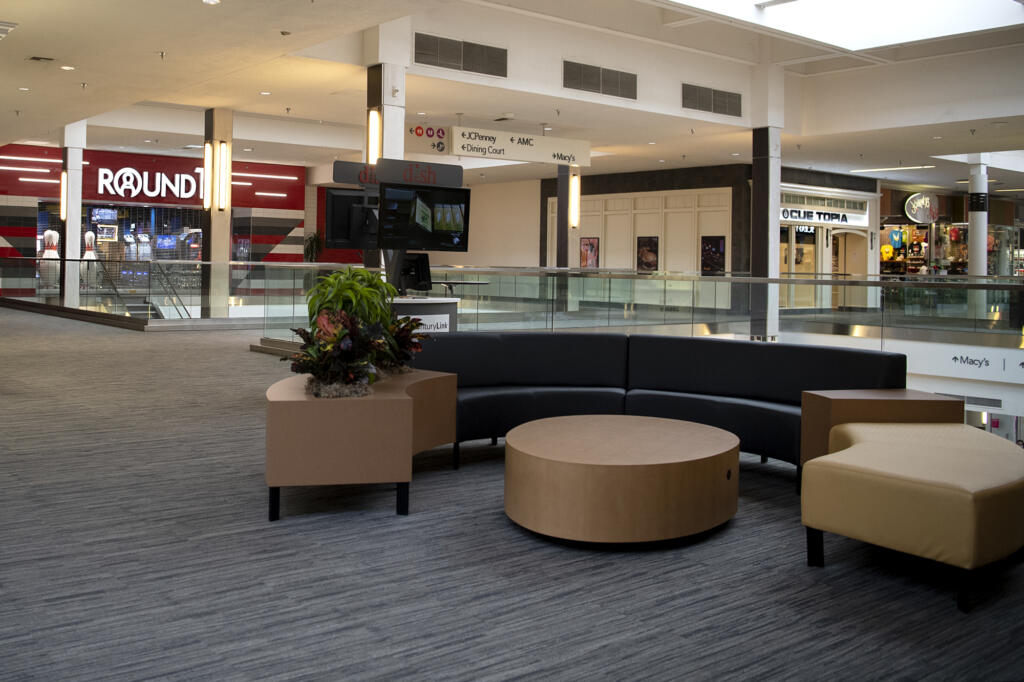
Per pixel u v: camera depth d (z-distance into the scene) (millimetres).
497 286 11500
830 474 3646
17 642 2988
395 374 5211
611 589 3543
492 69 13047
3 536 4082
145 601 3355
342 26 9523
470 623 3193
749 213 21328
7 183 21656
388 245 7590
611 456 4105
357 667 2840
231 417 7008
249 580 3586
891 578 3682
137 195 22766
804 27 13281
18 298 19875
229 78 12766
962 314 10250
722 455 4219
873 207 25234
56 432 6379
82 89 13367
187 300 14859
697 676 2799
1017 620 3252
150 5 8812
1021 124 15750
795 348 5480
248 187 24531
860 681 2770
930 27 13156
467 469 5453
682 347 5867
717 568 3799
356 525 4332
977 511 3221
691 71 15617
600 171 23625
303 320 11523
